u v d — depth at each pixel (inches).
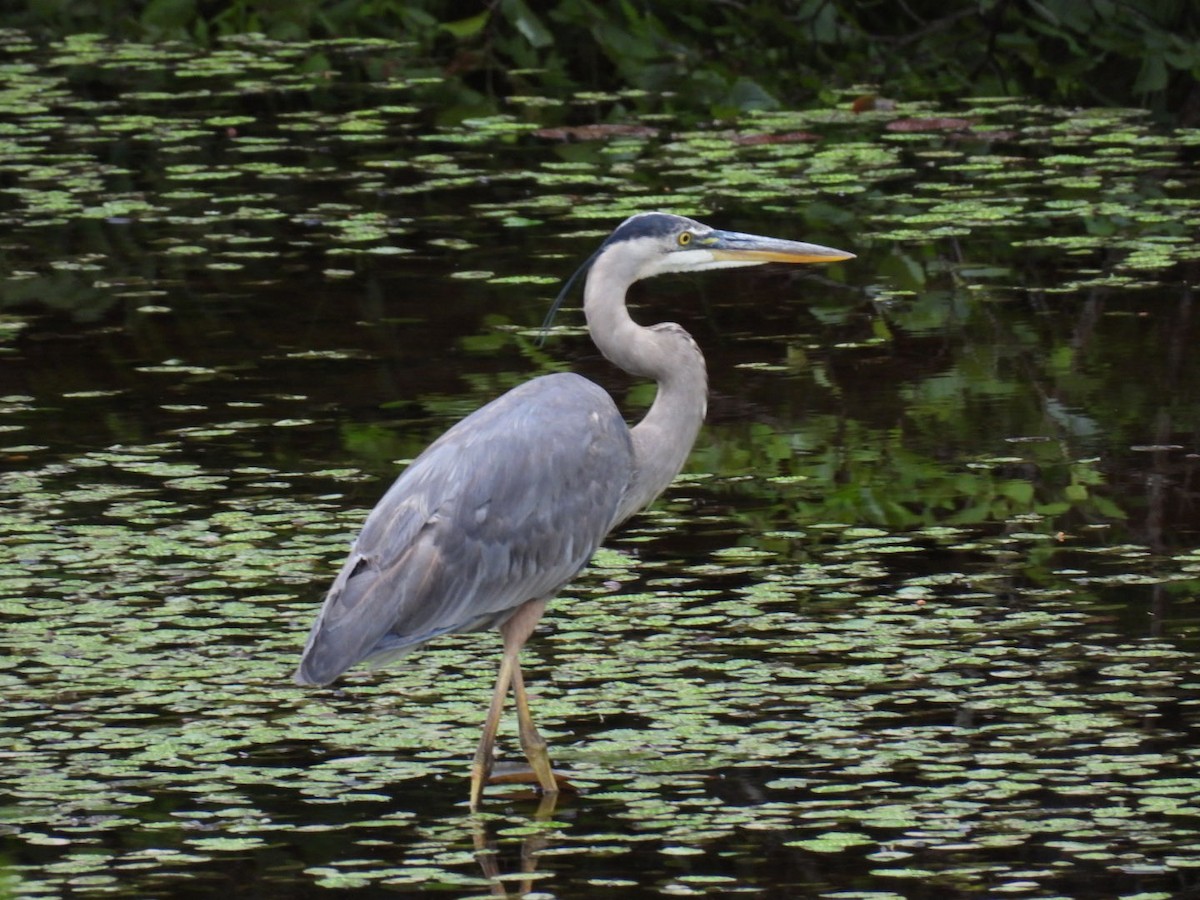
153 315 641.6
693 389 382.6
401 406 549.3
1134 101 978.1
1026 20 980.6
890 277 679.1
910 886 300.2
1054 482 486.3
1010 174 797.9
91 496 481.7
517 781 343.3
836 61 1035.9
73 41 1127.6
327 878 305.7
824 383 568.7
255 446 518.6
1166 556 438.6
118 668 386.0
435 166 831.7
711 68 997.8
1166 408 538.3
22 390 568.1
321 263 700.0
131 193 796.0
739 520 466.3
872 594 422.0
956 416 536.7
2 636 400.2
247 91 952.9
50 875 306.3
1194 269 677.3
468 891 302.2
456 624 347.3
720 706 368.8
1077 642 393.7
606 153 855.1
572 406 363.9
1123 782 333.1
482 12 1092.5
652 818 325.7
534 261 693.3
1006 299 648.4
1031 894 296.0
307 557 441.1
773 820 322.7
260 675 384.5
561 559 358.3
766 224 727.1
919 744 349.7
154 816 327.6
